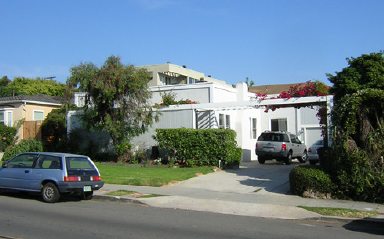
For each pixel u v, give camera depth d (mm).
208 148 18906
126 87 19422
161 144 19719
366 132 11898
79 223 8797
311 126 27859
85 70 19297
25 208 10523
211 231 8344
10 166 12367
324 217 9695
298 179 12469
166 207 11148
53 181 11336
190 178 16000
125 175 16469
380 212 10148
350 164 11648
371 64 14445
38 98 30828
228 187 14125
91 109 19875
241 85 25156
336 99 15023
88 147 22859
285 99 18156
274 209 10633
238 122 25250
